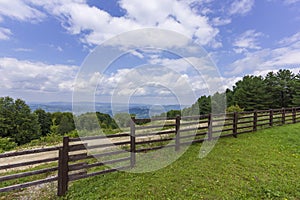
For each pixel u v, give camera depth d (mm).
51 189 3668
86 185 3689
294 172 4152
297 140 6902
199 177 3904
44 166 5332
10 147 11805
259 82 33375
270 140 6910
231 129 7395
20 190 3639
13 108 21641
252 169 4293
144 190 3416
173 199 3127
